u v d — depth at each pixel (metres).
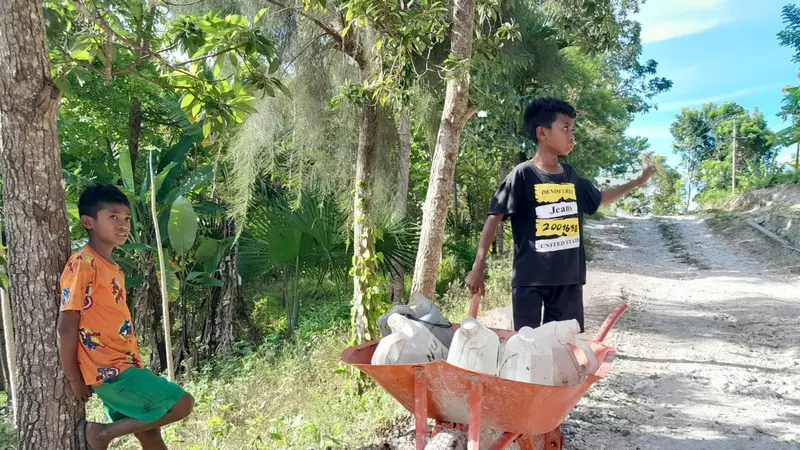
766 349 7.60
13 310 3.02
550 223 3.56
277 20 6.35
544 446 3.20
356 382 5.52
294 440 4.46
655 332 8.61
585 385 2.54
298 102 6.93
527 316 3.59
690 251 19.55
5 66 2.86
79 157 13.71
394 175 8.24
